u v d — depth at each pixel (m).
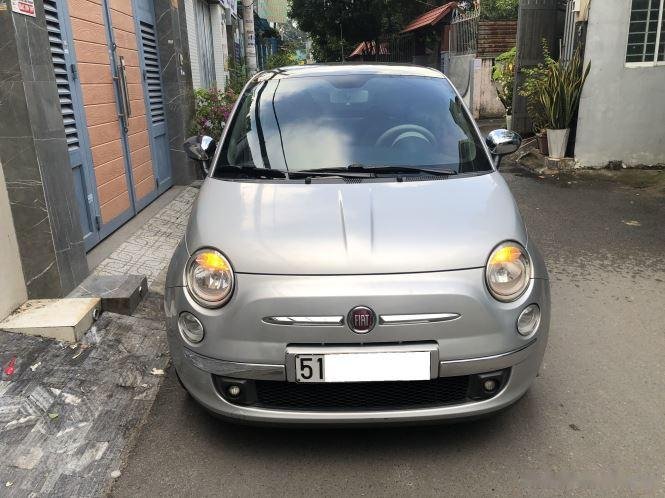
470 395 2.44
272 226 2.58
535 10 10.55
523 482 2.41
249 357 2.34
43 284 3.76
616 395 3.05
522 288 2.47
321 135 3.39
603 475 2.45
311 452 2.62
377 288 2.31
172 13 7.33
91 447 2.63
